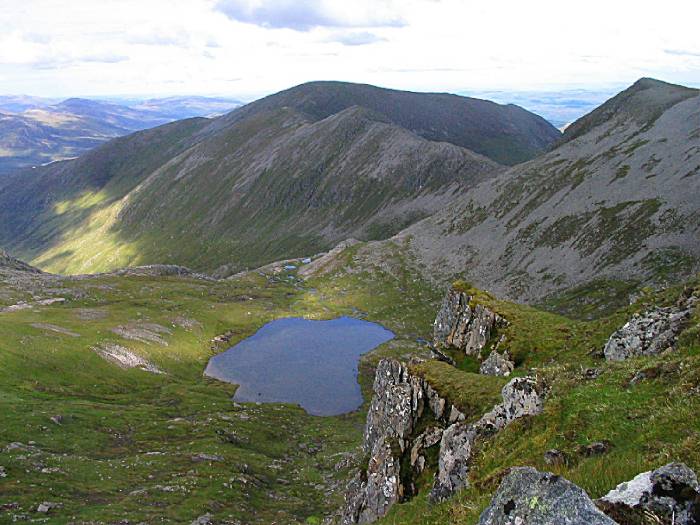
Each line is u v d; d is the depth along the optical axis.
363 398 118.56
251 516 58.66
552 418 23.97
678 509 10.83
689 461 13.88
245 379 128.12
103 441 77.12
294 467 81.25
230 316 168.62
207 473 67.94
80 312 145.50
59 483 57.66
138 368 119.44
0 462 59.22
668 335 30.22
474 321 57.44
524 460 20.69
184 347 139.88
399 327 164.50
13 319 125.38
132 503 55.72
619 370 26.00
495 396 37.09
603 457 16.94
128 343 128.25
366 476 45.75
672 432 16.88
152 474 66.75
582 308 130.50
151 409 96.75
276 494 67.56
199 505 57.66
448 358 56.12
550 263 166.50
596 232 163.62
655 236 144.75
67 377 102.94
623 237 153.38
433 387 41.34
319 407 113.75
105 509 52.66
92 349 117.12
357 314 177.62
